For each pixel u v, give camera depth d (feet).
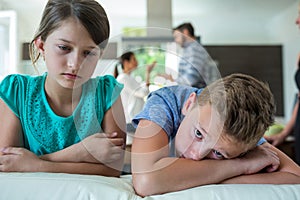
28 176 1.88
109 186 1.83
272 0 13.20
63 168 2.33
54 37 2.21
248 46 14.20
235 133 2.05
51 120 2.61
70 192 1.75
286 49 14.10
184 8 14.40
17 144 2.60
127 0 12.97
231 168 2.15
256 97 2.17
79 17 2.19
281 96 14.25
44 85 2.63
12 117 2.58
